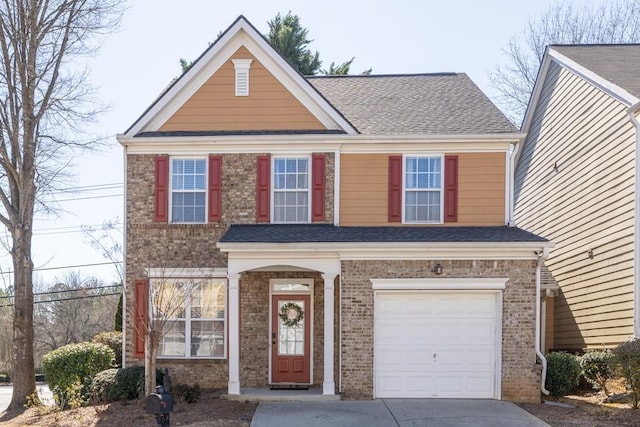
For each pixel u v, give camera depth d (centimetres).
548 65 2139
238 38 1631
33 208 1766
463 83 1953
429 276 1394
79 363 1586
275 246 1384
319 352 1530
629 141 1509
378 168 1599
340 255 1399
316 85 1983
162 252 1577
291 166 1611
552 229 2038
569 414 1228
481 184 1589
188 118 1625
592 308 1703
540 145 2191
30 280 1700
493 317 1402
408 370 1399
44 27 1719
